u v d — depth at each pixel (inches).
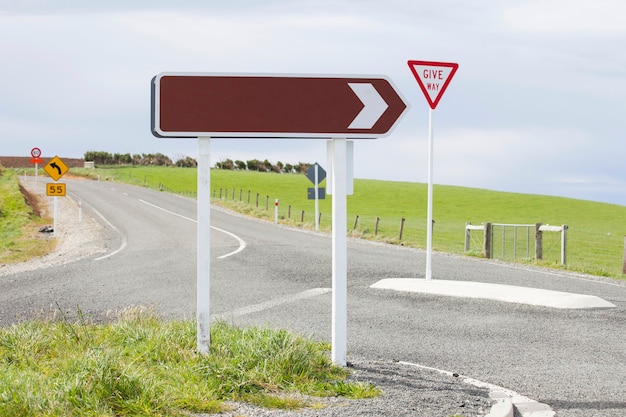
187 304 478.3
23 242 1069.8
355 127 276.2
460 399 224.8
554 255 1216.8
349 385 232.5
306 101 274.8
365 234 1164.5
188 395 207.5
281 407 208.1
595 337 365.1
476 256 885.2
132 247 925.2
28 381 209.5
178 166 4682.6
